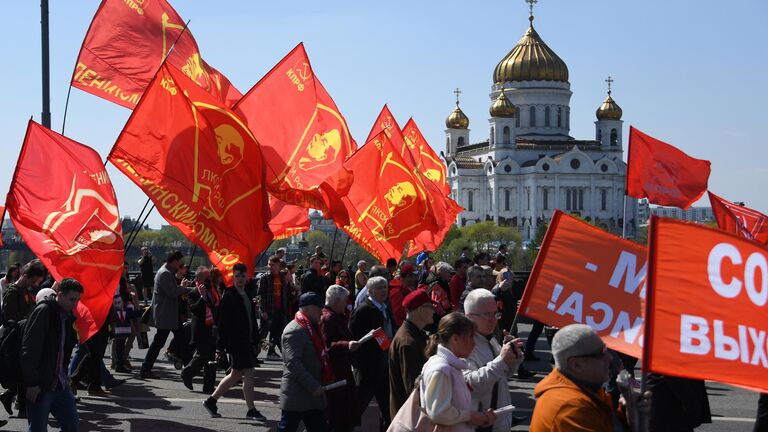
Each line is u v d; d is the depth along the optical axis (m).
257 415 13.23
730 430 13.00
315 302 10.04
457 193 164.75
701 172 18.28
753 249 5.61
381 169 17.03
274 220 17.80
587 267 6.96
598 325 6.88
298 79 15.14
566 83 164.50
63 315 9.94
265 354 22.25
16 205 11.73
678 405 9.36
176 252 17.70
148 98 11.93
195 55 15.84
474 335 7.54
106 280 11.89
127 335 17.98
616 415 6.32
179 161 12.17
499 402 8.00
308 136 15.31
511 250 147.75
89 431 12.41
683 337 5.60
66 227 11.84
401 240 17.25
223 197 12.39
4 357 10.20
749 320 5.59
